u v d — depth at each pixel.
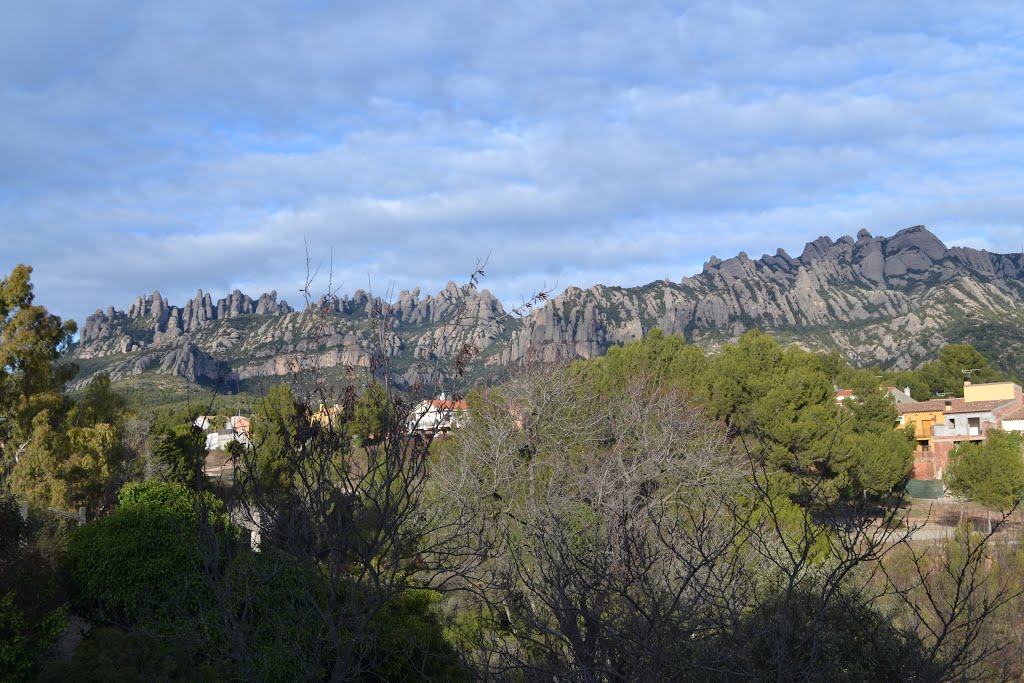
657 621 5.34
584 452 19.89
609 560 6.39
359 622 6.64
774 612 5.92
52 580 12.23
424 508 8.70
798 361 38.53
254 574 7.86
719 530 7.64
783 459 28.47
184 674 9.48
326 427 6.70
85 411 33.44
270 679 8.01
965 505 37.19
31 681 9.89
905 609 8.57
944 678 6.16
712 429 27.05
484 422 19.36
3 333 32.22
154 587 12.25
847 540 5.72
